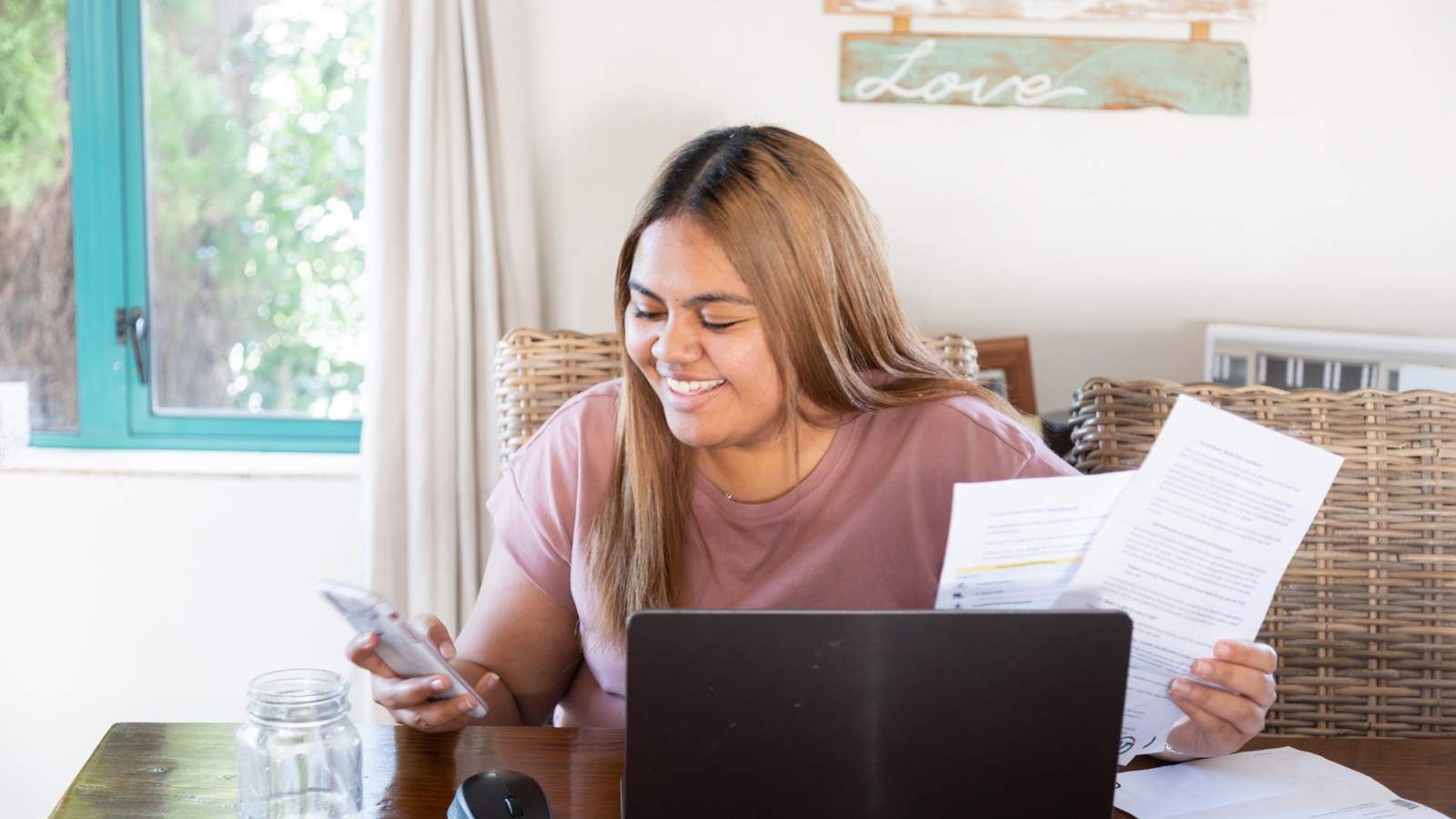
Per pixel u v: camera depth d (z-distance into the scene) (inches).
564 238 87.5
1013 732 29.1
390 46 80.2
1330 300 85.2
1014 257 86.0
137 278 91.3
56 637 87.7
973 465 43.1
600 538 44.4
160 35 89.6
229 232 91.8
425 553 82.3
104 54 88.9
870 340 43.1
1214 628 33.9
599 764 36.8
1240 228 85.0
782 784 28.9
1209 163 84.6
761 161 38.6
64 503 86.5
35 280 91.1
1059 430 74.3
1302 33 83.0
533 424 57.7
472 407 83.0
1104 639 28.9
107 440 92.4
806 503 43.3
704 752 28.6
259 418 93.4
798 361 39.9
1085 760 29.4
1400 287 84.8
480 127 81.2
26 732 88.5
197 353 92.9
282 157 91.3
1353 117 83.6
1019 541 32.1
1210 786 36.0
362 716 88.2
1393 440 50.5
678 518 43.8
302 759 31.6
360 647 37.3
